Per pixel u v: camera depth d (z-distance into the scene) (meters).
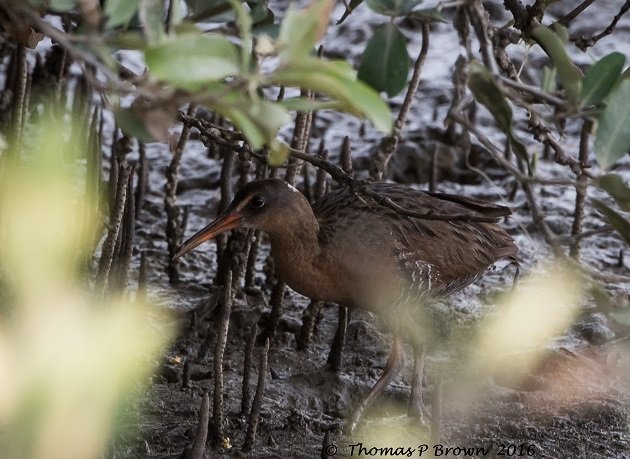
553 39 6.55
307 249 10.37
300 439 9.78
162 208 14.78
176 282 12.73
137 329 11.37
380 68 7.93
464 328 12.14
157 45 5.18
